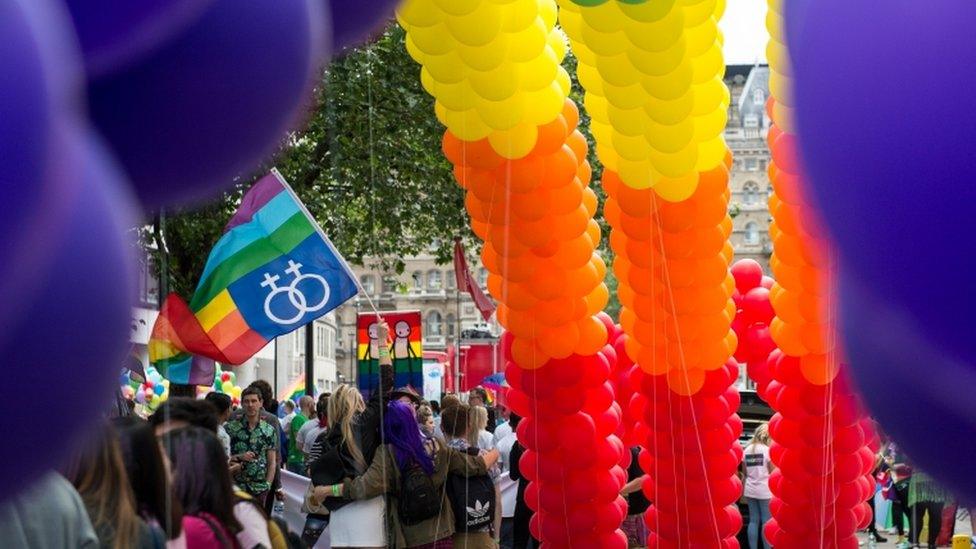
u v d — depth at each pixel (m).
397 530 6.90
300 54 2.81
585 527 6.85
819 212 2.75
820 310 6.47
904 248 2.53
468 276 12.61
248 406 10.38
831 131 2.57
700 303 6.49
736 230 71.38
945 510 12.78
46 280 2.11
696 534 6.94
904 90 2.47
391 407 6.99
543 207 6.14
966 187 2.45
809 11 2.65
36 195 1.99
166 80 2.67
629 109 5.79
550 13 5.99
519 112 5.88
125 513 3.36
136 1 2.56
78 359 2.18
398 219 16.70
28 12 1.99
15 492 2.23
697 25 5.52
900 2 2.50
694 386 6.71
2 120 1.94
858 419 6.79
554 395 6.65
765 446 11.38
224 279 7.88
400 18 5.48
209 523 3.90
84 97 2.60
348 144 15.41
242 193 12.50
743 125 69.56
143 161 2.80
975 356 2.55
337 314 50.00
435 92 5.93
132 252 2.33
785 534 7.16
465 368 26.38
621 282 6.89
